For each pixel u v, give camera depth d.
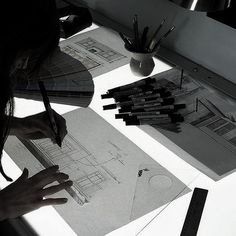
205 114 1.20
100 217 0.96
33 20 0.80
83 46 1.49
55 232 0.94
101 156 1.10
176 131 1.15
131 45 1.33
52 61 1.36
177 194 1.00
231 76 1.31
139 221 0.95
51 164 1.08
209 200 0.99
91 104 1.25
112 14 1.62
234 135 1.13
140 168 1.07
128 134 1.16
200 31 1.34
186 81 1.31
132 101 1.24
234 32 1.26
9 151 1.11
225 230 0.93
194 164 1.07
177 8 1.38
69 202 0.99
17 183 1.00
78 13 1.55
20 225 0.95
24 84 1.27
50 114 1.09
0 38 0.80
